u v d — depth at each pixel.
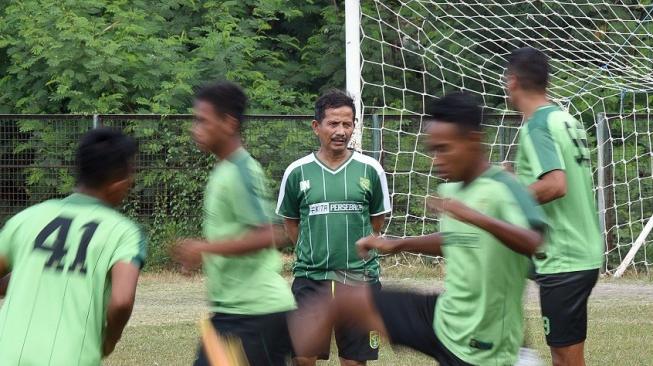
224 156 9.58
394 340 8.87
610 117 28.14
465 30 26.59
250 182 9.30
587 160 10.83
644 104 31.16
